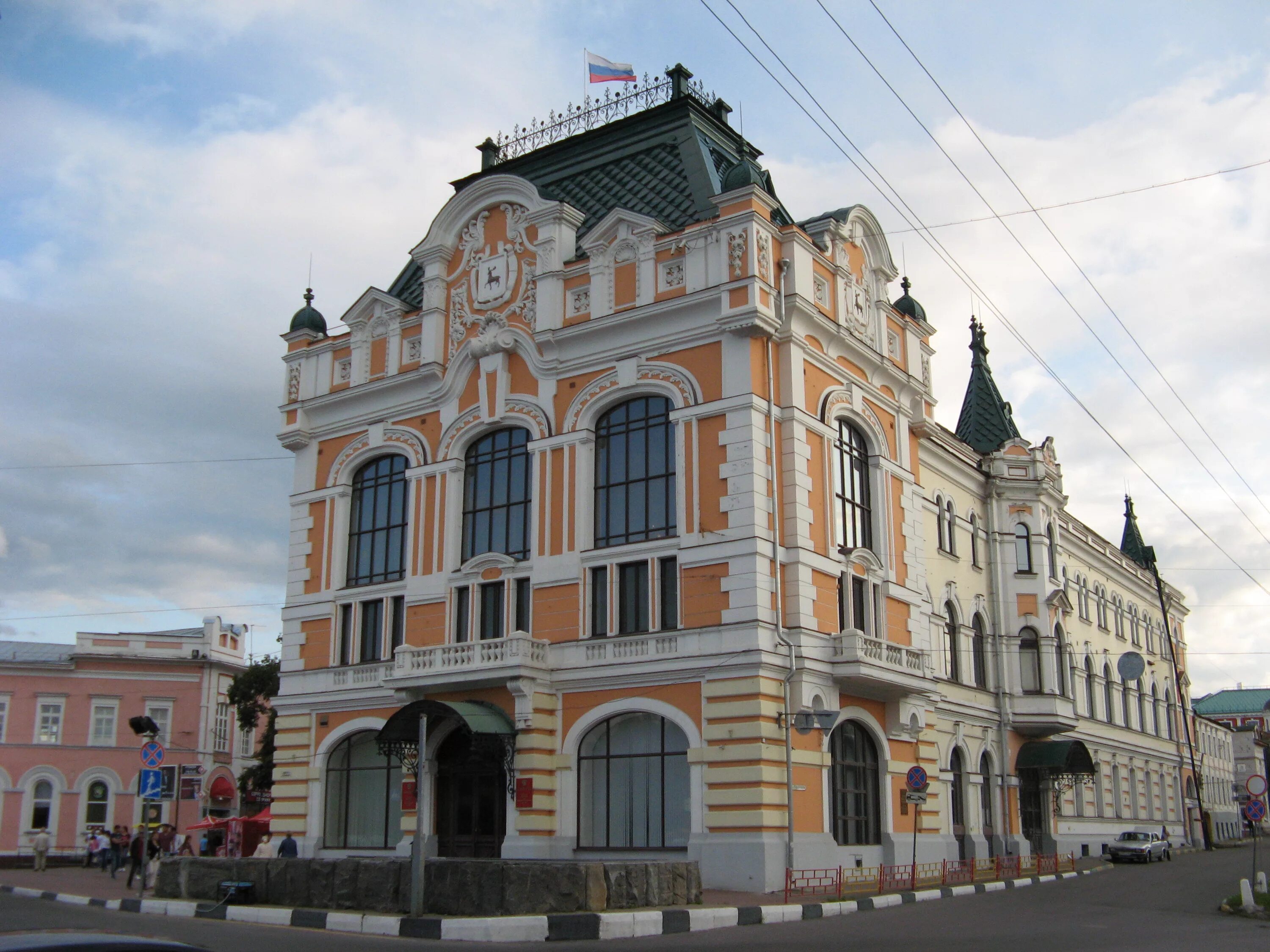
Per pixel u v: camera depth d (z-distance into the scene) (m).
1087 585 59.81
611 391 33.62
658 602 31.50
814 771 30.33
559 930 18.56
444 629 35.38
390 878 20.95
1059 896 28.52
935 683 35.31
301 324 41.94
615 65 40.69
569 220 36.22
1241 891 26.39
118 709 63.84
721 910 21.16
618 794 31.22
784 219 36.03
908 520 37.03
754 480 30.52
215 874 24.19
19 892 30.06
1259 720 140.00
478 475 36.50
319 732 37.56
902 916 23.44
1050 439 52.22
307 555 39.72
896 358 38.56
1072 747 45.19
